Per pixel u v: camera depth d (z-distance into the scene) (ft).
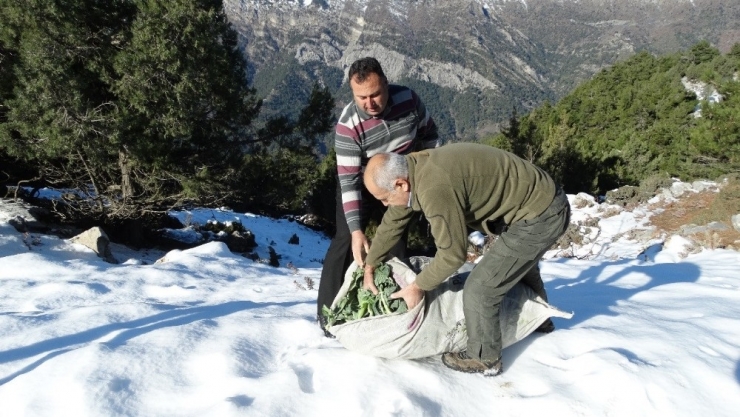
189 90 35.04
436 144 10.93
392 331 8.77
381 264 9.42
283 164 46.85
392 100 9.84
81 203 41.50
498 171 7.91
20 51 33.04
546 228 8.04
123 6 35.19
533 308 9.34
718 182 39.40
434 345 8.87
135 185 42.14
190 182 39.14
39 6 31.68
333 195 80.53
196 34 34.04
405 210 8.27
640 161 60.23
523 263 8.25
